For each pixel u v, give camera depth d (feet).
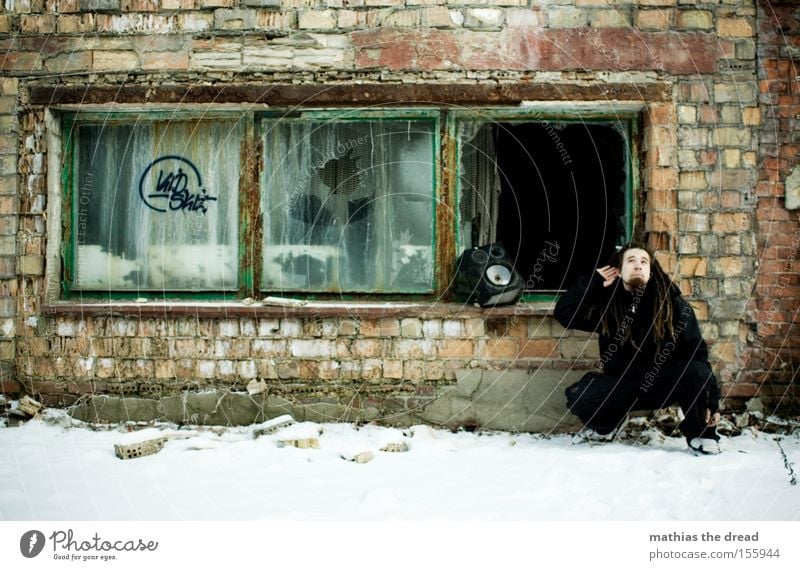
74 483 11.38
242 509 10.25
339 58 16.10
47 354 16.20
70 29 16.29
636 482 11.70
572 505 10.53
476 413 15.93
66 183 16.76
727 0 16.06
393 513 10.09
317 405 15.97
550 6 16.02
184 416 15.99
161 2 16.25
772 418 15.75
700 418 13.65
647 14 16.01
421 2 16.07
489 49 15.99
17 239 16.26
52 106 16.30
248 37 16.15
